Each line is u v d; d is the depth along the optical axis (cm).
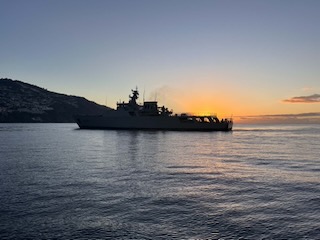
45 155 5822
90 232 1788
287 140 12138
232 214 2127
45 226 1877
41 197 2547
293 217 2061
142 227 1870
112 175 3638
